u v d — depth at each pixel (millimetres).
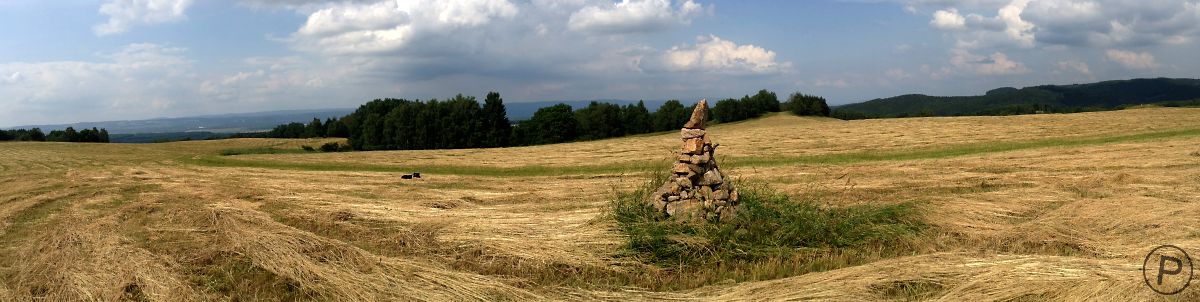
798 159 27344
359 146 68625
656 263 8438
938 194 14438
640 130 82812
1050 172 17875
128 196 16812
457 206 14828
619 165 27500
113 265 8562
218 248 9508
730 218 9297
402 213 12742
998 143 31953
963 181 16578
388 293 7285
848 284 6891
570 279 7977
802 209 9781
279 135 92688
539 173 25688
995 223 10586
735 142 39562
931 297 6711
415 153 39031
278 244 9281
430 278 7738
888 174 18906
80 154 40094
